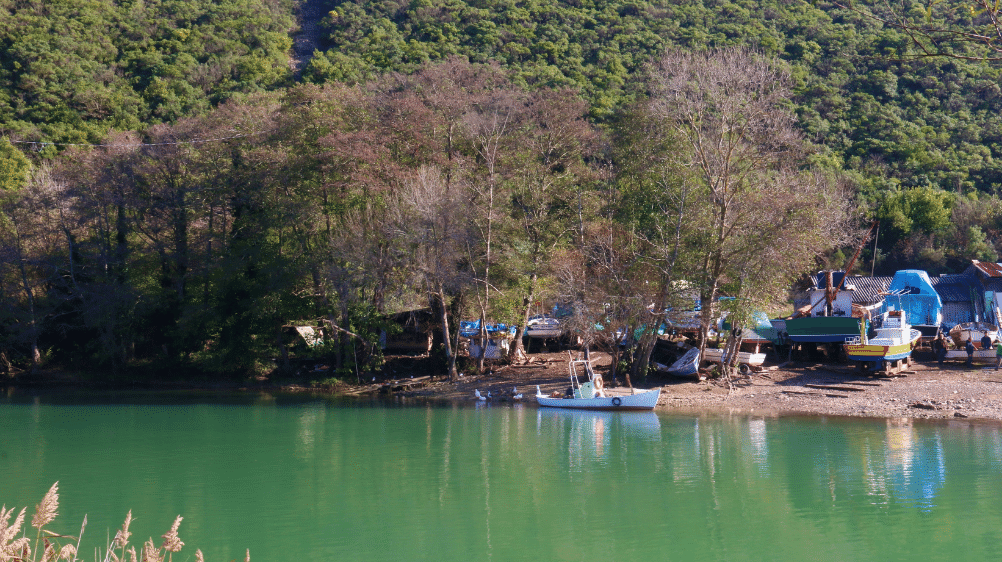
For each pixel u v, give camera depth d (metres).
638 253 42.75
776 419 34.69
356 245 46.50
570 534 19.91
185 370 54.12
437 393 45.38
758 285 39.22
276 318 52.06
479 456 28.86
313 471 26.81
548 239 49.81
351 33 116.81
